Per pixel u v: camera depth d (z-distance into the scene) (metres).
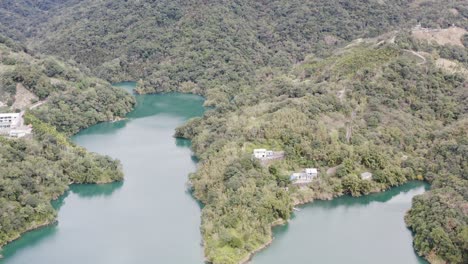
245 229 175.12
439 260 164.88
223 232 171.12
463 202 183.12
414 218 188.12
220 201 189.25
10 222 184.25
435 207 183.38
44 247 178.88
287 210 191.25
